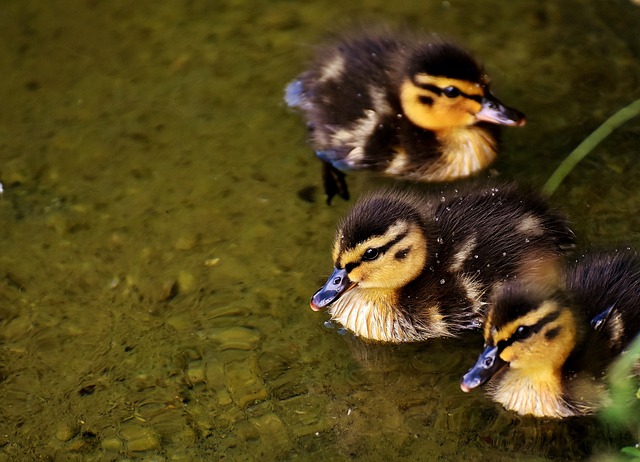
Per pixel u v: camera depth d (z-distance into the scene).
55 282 10.09
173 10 13.16
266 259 10.12
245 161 11.12
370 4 12.98
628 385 8.63
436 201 10.16
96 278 10.09
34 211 10.79
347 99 11.16
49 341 9.53
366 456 8.33
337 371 9.10
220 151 11.27
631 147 10.70
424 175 10.83
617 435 8.34
